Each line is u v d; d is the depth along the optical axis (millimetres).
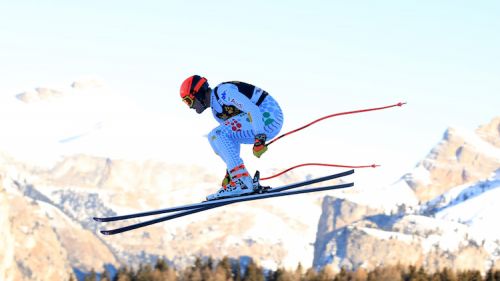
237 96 15898
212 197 15930
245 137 16172
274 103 16109
